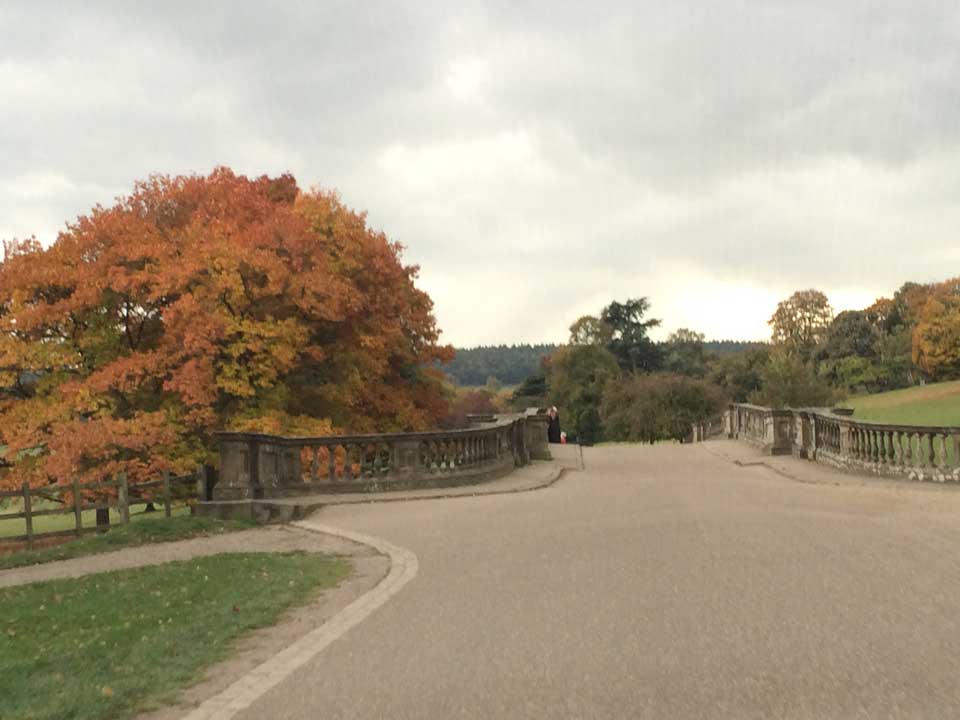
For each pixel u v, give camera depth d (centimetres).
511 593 907
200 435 3162
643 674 622
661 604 823
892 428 2108
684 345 13038
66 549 1505
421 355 4022
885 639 689
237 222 3512
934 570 943
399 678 641
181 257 3253
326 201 3653
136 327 3459
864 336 12019
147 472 2883
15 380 3272
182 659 735
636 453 3316
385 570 1096
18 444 2936
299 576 1088
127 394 3259
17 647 844
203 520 1680
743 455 2983
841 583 886
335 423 3559
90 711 606
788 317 12425
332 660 698
